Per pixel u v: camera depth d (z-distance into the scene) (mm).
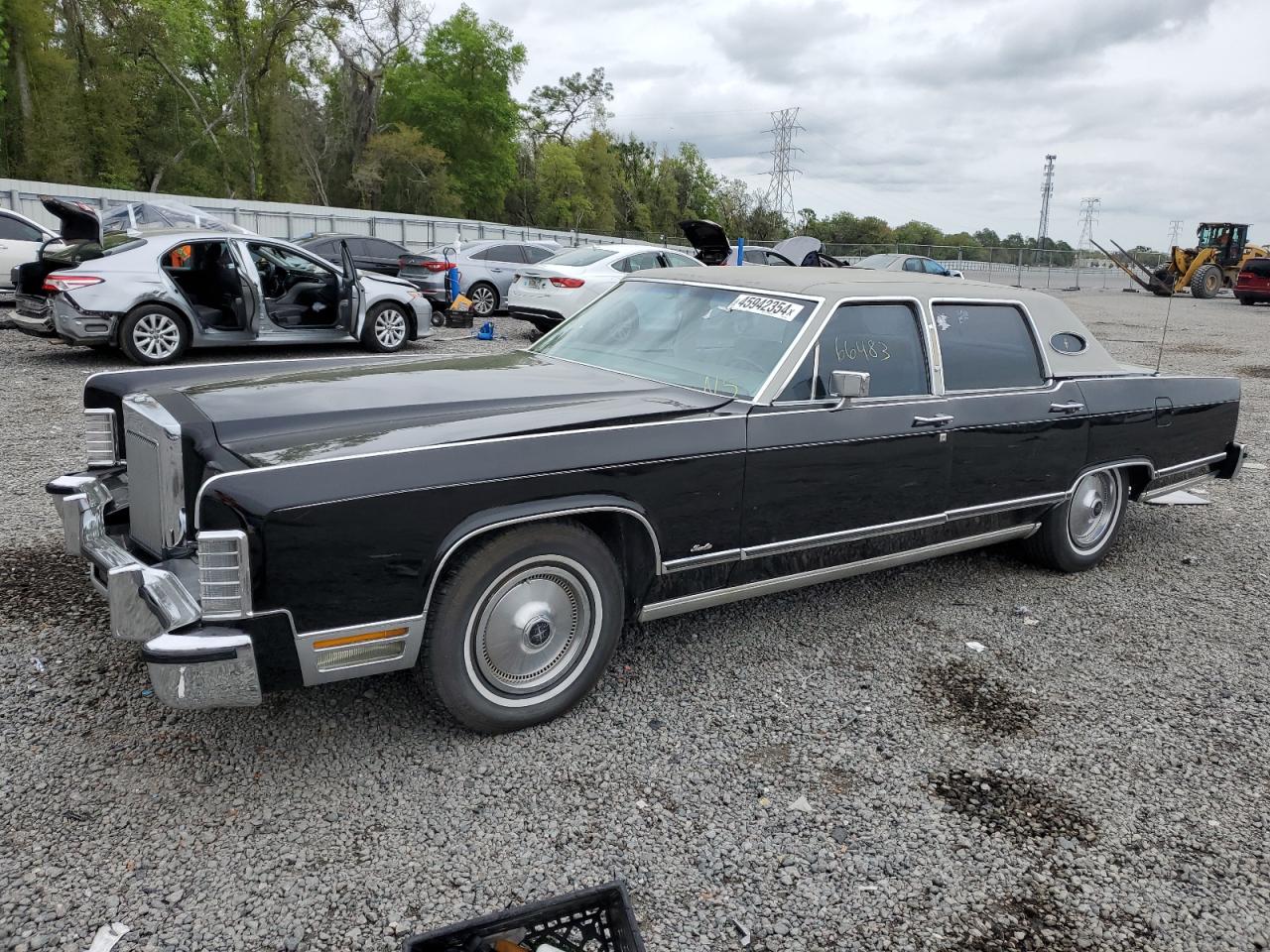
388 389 3457
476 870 2486
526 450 2922
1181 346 16203
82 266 9102
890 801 2895
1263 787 3072
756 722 3326
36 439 6688
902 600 4582
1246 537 5891
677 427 3268
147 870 2410
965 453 4125
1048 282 44781
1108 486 5008
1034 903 2477
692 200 83938
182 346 9578
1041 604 4602
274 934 2221
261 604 2523
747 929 2326
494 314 16922
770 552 3572
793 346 3662
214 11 46219
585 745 3117
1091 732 3381
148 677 3354
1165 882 2586
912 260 23281
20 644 3549
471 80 58000
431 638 2852
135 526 3232
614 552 3301
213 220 19438
